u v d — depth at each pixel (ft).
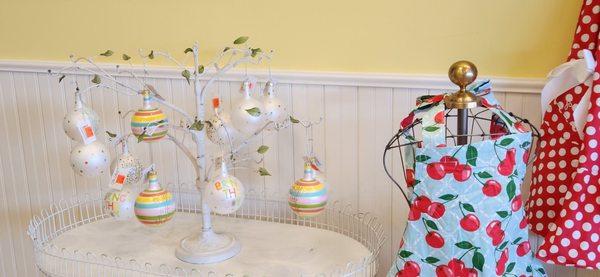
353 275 4.70
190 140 6.18
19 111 6.77
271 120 5.10
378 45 5.38
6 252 7.40
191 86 6.01
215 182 4.66
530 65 4.99
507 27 4.99
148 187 4.98
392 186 5.65
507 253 4.41
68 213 6.39
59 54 6.42
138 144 6.41
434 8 5.15
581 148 4.56
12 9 6.45
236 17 5.74
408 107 5.39
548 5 4.85
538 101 5.01
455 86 5.15
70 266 5.06
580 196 4.47
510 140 4.20
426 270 4.43
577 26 4.61
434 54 5.23
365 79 5.42
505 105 5.11
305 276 4.79
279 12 5.60
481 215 4.25
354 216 5.57
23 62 6.52
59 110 6.61
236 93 5.89
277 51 5.70
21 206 7.15
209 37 5.87
